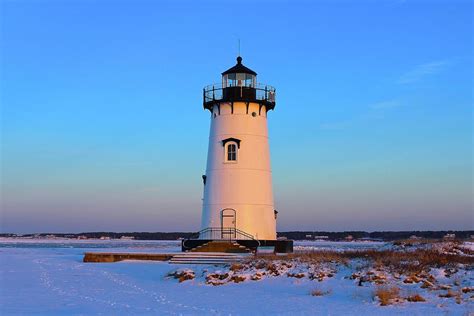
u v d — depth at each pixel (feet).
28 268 135.33
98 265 137.28
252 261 105.40
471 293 71.67
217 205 145.89
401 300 69.00
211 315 65.46
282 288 84.48
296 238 511.81
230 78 151.64
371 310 64.85
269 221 147.64
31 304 75.61
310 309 67.10
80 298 81.05
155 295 83.15
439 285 76.74
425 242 125.80
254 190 146.00
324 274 89.15
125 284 97.50
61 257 185.06
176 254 139.03
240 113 148.97
